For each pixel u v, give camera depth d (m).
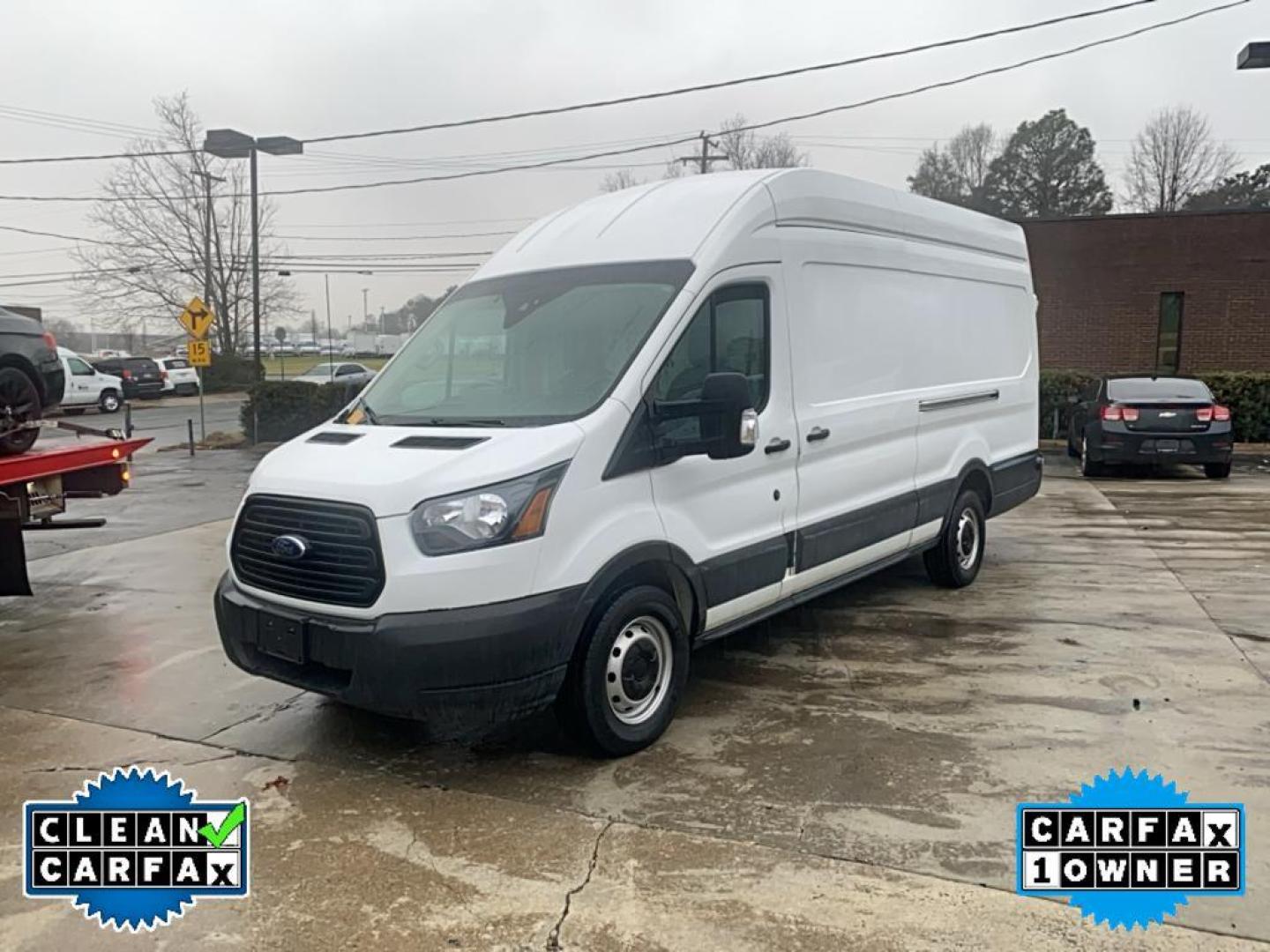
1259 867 3.27
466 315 5.06
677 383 4.45
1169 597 6.88
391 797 3.94
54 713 4.95
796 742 4.38
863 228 5.92
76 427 7.04
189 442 21.22
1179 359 20.83
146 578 8.12
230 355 45.62
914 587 7.26
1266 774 3.96
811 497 5.39
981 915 3.03
